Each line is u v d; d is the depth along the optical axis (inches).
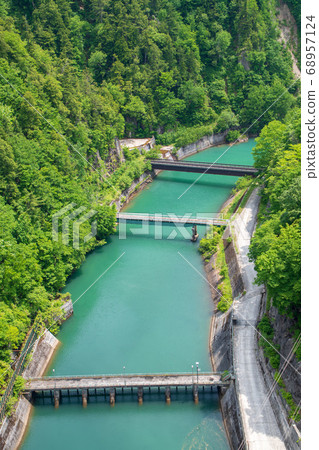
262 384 3558.1
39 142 5580.7
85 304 4854.8
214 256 5492.1
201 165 7519.7
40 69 6609.3
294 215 3855.8
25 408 3727.9
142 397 3843.5
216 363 4074.8
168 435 3538.4
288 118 7086.6
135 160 7800.2
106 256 5693.9
